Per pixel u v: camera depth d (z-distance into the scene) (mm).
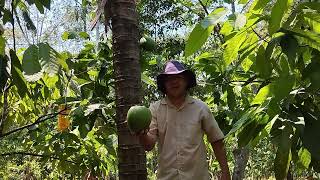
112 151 4109
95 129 4230
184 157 2527
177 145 2541
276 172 1745
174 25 9367
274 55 2020
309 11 1580
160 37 9500
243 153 5746
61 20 13195
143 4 9180
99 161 4418
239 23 1555
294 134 1731
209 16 1486
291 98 1790
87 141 4320
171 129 2568
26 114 4176
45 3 2014
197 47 1497
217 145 2652
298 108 1787
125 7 2393
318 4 1551
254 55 2152
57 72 1565
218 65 3773
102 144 4234
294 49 1581
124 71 2367
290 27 1626
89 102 3793
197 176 2545
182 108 2582
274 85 1664
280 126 1809
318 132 1689
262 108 1858
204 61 3883
